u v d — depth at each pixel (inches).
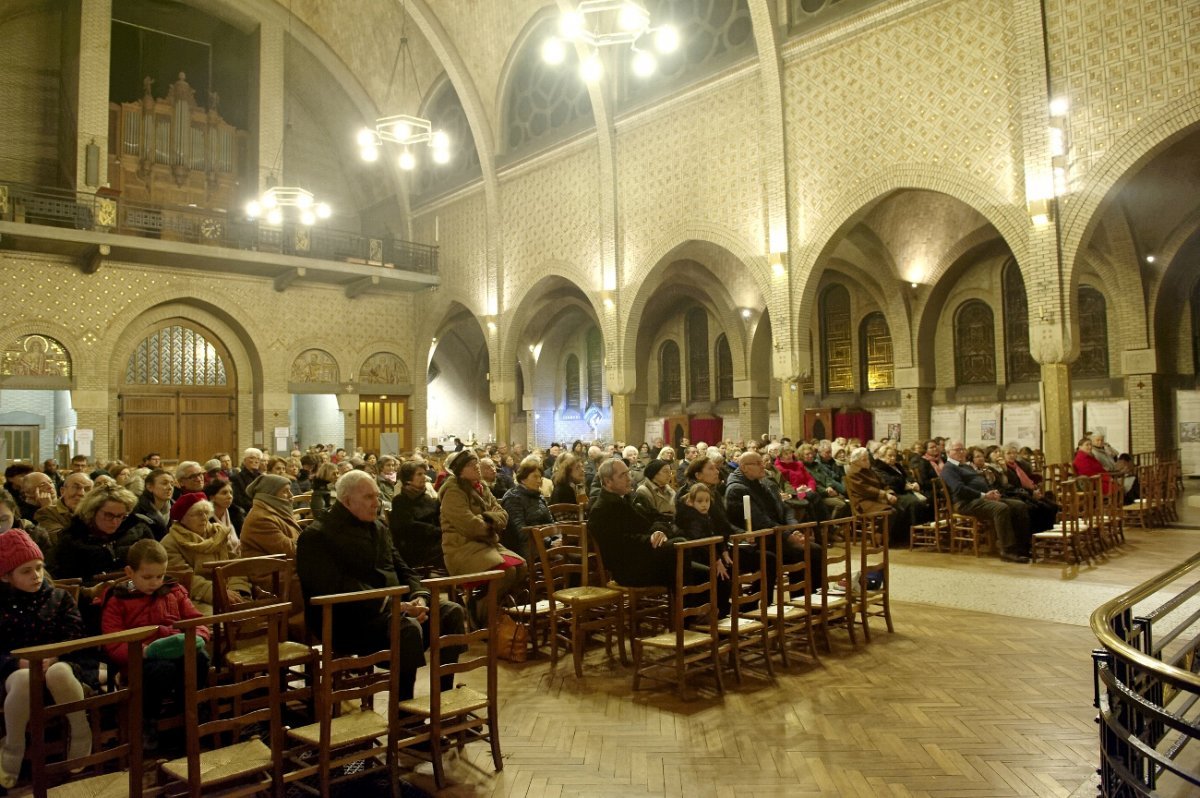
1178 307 684.1
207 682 177.9
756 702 206.2
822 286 872.9
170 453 844.0
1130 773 106.0
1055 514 416.8
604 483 252.2
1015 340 737.6
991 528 424.2
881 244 730.2
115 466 389.1
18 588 170.2
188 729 135.3
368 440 975.6
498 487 415.2
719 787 157.9
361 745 179.3
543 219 812.6
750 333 890.1
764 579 229.5
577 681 228.7
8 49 826.8
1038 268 473.1
